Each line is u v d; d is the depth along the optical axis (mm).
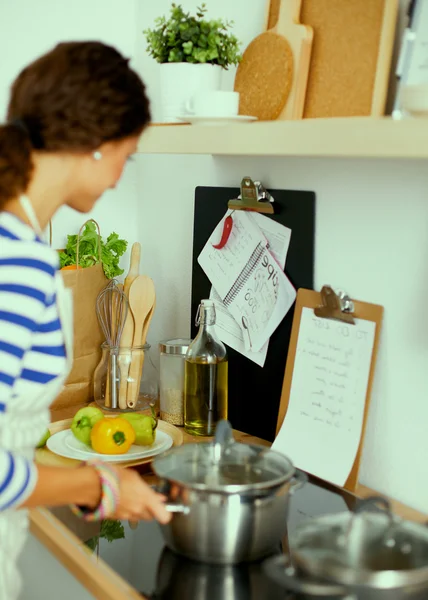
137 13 1989
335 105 1318
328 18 1339
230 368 1740
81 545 1249
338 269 1469
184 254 1911
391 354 1376
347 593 937
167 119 1523
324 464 1450
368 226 1393
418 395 1331
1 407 993
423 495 1337
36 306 1026
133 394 1828
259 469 1231
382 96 1221
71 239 1956
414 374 1334
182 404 1759
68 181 1131
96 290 1878
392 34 1210
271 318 1609
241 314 1686
